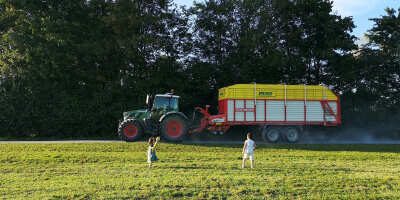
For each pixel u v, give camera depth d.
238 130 23.17
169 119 19.53
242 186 9.09
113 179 9.88
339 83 28.45
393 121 28.62
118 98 25.09
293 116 21.28
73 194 8.10
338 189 8.95
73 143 18.14
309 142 22.69
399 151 17.67
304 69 27.66
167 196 8.10
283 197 8.09
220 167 12.19
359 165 13.01
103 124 24.09
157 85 26.16
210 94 27.47
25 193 8.29
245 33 28.08
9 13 25.45
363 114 28.64
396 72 29.56
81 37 25.72
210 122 20.91
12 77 23.98
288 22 29.05
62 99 23.75
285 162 13.56
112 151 16.12
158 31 28.14
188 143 18.91
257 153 16.25
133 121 19.25
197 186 9.02
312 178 10.35
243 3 27.97
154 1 27.81
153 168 11.90
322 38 28.61
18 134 23.20
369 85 29.39
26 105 23.31
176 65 27.81
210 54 28.95
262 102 21.14
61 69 24.17
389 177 10.47
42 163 12.80
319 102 21.62
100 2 26.78
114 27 25.42
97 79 25.53
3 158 13.45
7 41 24.66
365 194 8.49
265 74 27.28
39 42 23.45
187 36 28.94
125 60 26.23
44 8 25.86
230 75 27.23
